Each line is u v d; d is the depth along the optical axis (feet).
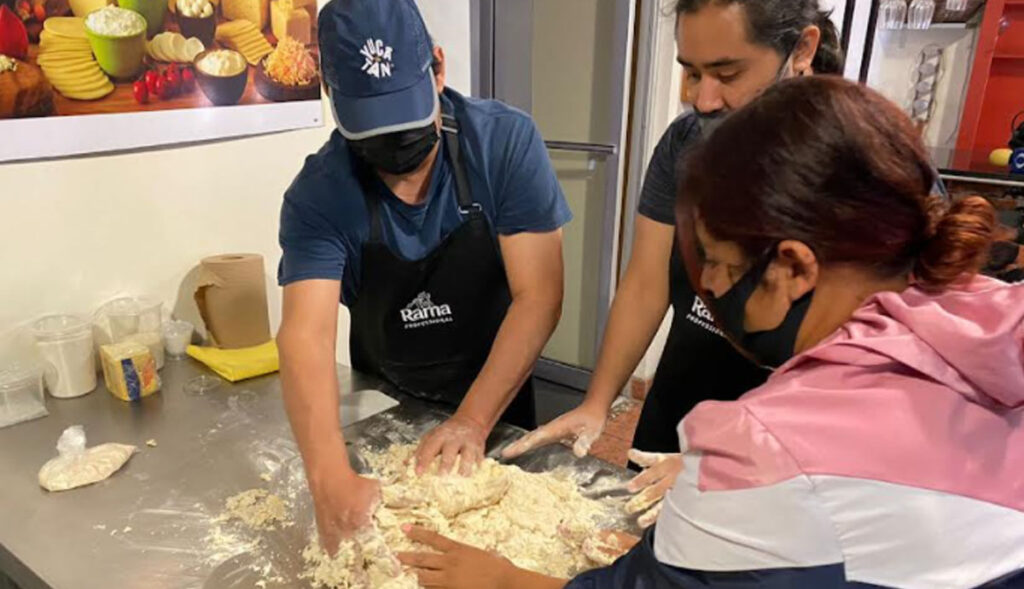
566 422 3.87
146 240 4.96
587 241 9.61
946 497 1.53
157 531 3.13
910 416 1.58
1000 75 10.77
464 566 2.71
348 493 3.09
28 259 4.41
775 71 3.02
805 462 1.57
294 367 3.52
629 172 8.96
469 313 4.36
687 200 1.83
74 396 4.41
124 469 3.62
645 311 4.22
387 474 3.51
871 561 1.52
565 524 3.14
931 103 11.45
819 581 1.54
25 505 3.32
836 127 1.60
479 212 4.00
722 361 4.03
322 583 2.81
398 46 3.16
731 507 1.64
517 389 3.90
